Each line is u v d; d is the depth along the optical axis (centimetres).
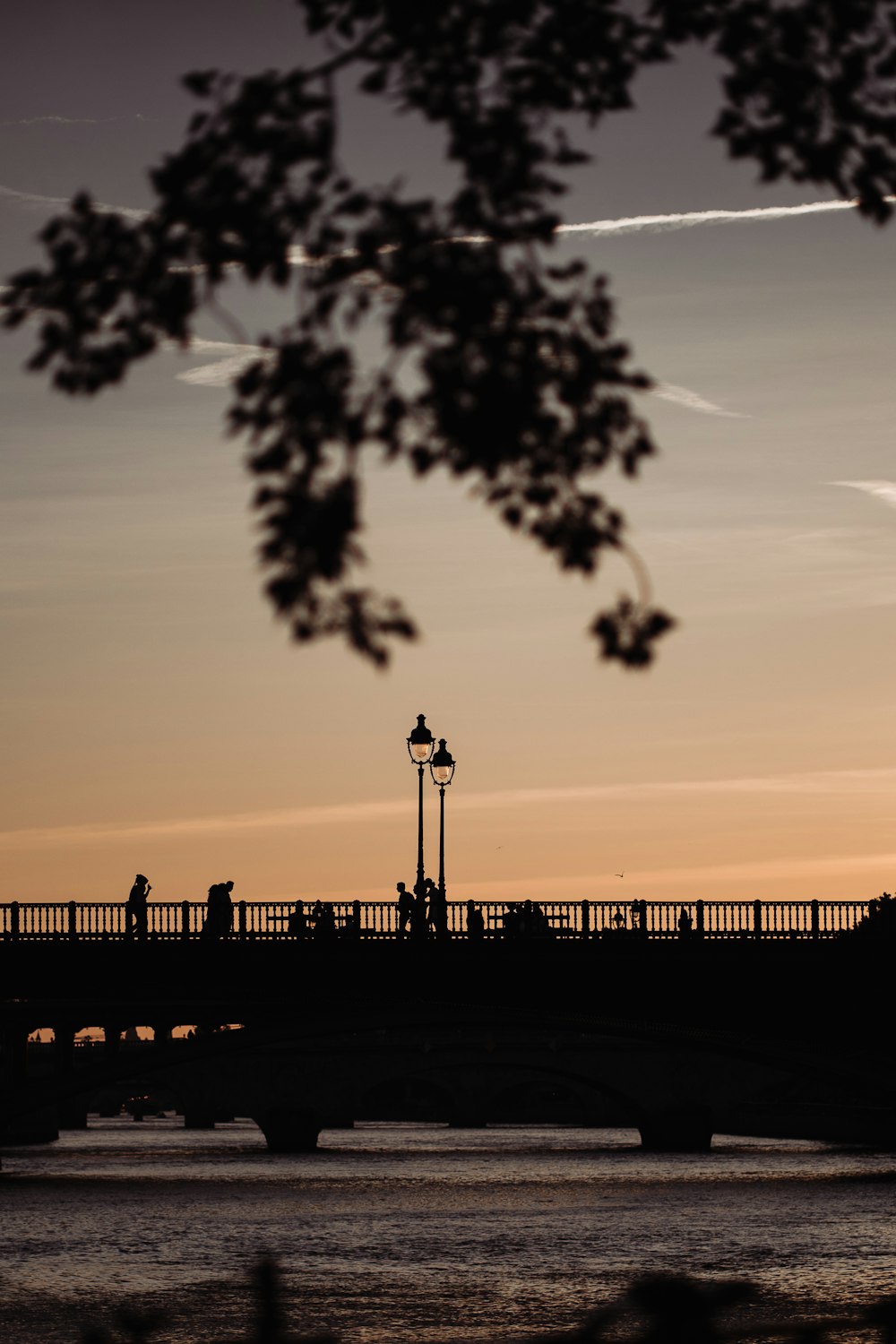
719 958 8688
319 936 8588
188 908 8606
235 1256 8812
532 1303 7369
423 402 1669
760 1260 8525
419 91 1775
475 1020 10612
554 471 1708
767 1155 16812
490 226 1744
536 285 1731
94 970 8519
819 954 8688
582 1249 9000
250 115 1720
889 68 1914
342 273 1698
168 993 8681
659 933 8706
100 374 1716
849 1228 9769
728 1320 6650
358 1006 9100
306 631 1614
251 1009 9131
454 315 1684
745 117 1922
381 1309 7238
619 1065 18650
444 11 1788
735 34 1886
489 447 1669
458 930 8681
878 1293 7444
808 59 1902
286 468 1653
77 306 1709
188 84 1734
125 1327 2395
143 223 1722
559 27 1814
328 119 1727
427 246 1716
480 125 1762
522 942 8650
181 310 1708
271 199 1716
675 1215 10512
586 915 8762
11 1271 8325
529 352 1703
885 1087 10738
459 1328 6781
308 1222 10250
